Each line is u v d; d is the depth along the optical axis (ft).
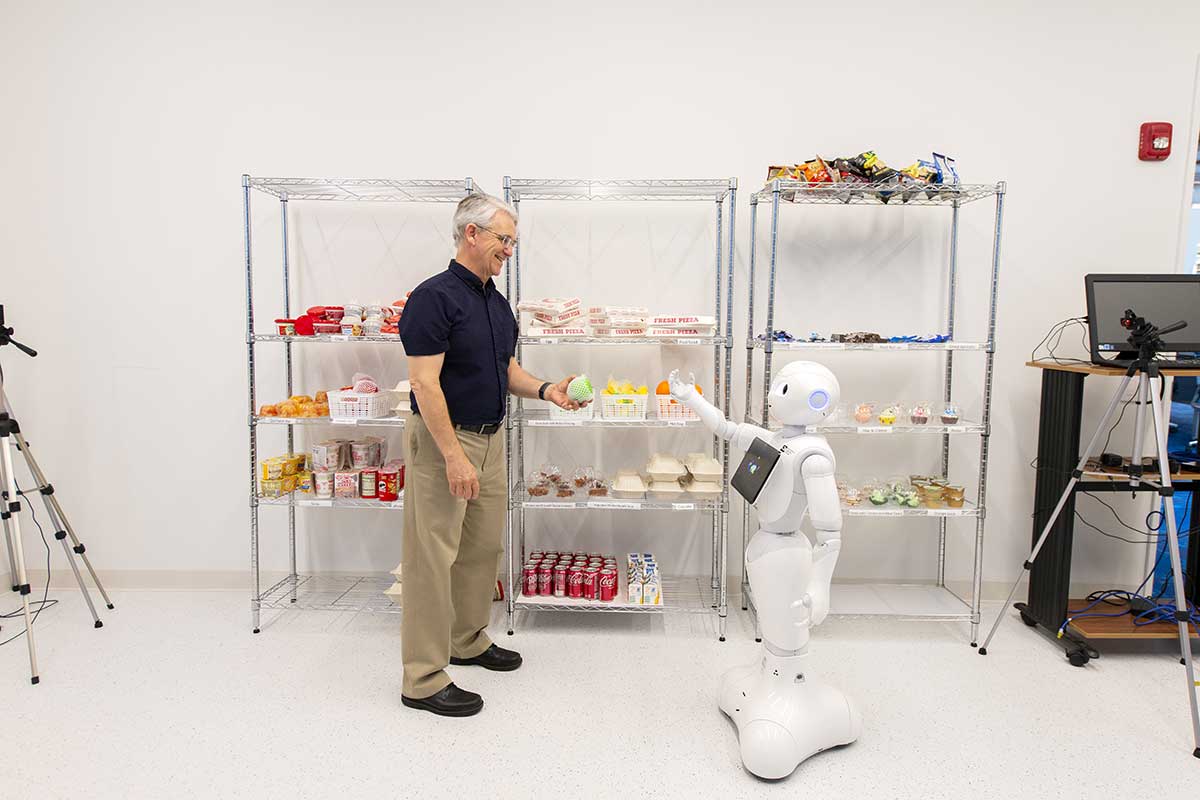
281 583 9.14
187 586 9.82
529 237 9.23
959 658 7.86
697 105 9.01
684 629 8.55
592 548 9.68
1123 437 9.20
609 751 6.12
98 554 9.81
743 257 9.18
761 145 9.02
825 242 9.14
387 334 8.20
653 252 9.21
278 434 9.64
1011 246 9.04
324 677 7.38
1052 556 8.10
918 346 7.88
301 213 9.30
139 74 9.15
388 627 8.60
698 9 8.90
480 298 6.62
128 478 9.71
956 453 9.39
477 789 5.63
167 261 9.39
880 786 5.68
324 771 5.84
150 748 6.12
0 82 9.19
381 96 9.12
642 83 9.01
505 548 9.38
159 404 9.61
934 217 9.04
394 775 5.79
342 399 8.24
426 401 6.10
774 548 5.96
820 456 5.74
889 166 8.73
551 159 9.13
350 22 9.04
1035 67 8.80
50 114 9.21
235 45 9.09
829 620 8.89
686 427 9.43
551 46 9.01
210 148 9.23
